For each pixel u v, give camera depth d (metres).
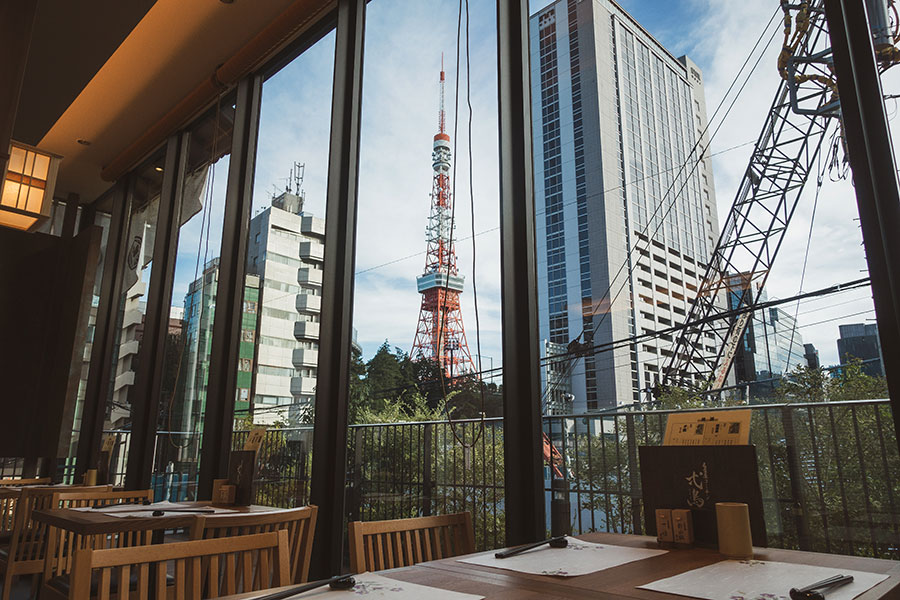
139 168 5.20
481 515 2.07
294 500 2.77
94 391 4.89
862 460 1.35
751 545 1.14
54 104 4.17
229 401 3.31
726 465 1.25
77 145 4.88
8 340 4.52
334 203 2.83
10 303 4.57
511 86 2.26
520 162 2.17
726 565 1.06
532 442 1.93
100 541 2.20
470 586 0.93
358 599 0.87
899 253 1.35
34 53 3.62
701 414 1.35
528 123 2.21
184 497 3.52
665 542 1.25
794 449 1.45
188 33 3.57
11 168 3.24
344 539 2.52
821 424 1.42
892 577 0.94
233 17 3.42
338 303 2.73
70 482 4.97
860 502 1.34
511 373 1.99
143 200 5.04
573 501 1.85
